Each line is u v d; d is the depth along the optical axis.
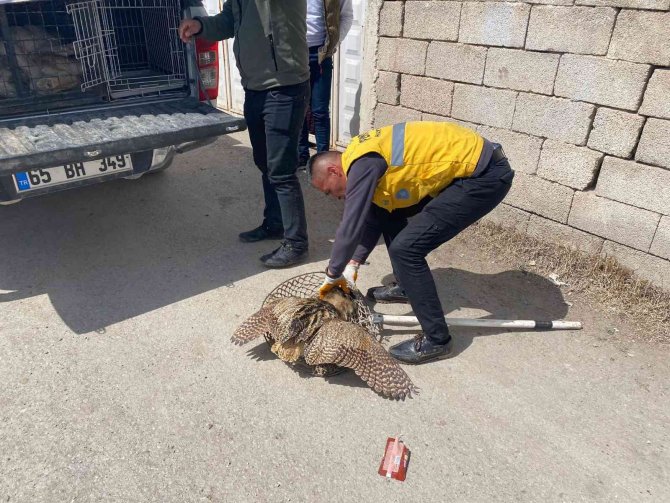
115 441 2.57
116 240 4.44
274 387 2.91
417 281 2.87
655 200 3.51
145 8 4.11
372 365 2.65
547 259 4.08
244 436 2.60
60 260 4.13
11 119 3.59
